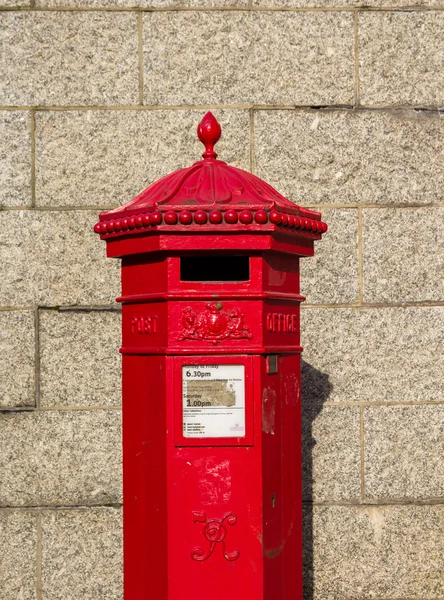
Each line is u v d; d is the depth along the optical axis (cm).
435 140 418
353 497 414
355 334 416
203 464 259
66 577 405
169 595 261
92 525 406
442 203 419
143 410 271
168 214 249
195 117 416
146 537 271
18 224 411
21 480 406
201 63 416
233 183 271
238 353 257
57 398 409
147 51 416
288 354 282
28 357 408
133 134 415
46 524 405
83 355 410
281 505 275
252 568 259
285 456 279
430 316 417
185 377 257
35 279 411
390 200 419
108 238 278
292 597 286
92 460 408
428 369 416
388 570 412
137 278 273
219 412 258
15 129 412
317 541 411
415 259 419
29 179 412
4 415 406
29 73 413
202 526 259
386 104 418
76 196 413
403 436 415
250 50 417
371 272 418
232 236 251
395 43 419
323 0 418
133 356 276
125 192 414
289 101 418
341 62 419
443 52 420
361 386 416
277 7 417
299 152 417
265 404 262
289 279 282
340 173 418
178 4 416
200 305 257
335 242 418
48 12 413
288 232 262
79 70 414
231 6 416
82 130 414
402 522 413
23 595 405
